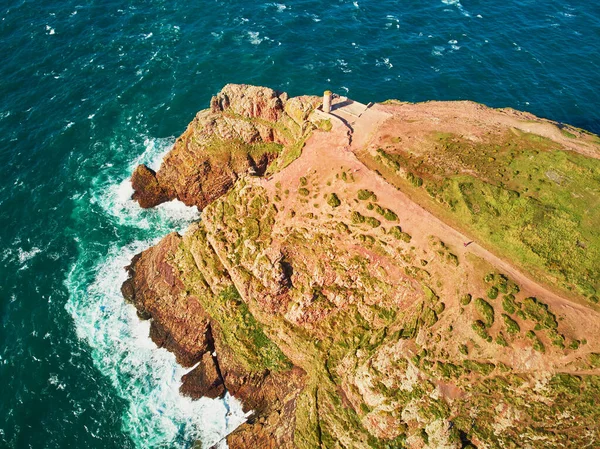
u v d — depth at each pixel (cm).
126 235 7925
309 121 6838
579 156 6097
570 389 4803
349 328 5728
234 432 5734
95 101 10000
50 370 6406
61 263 7544
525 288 5294
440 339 5253
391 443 5056
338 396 5431
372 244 5797
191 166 7875
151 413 6088
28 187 8538
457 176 5984
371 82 10175
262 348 6034
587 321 5072
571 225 5531
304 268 5953
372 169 6150
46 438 5844
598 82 10069
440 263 5550
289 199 6281
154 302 6756
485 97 9750
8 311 6975
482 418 4897
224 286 6372
